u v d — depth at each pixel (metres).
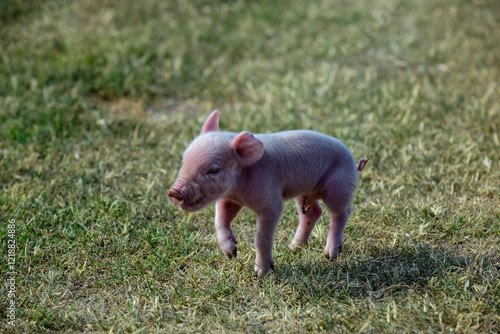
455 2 47.56
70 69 35.50
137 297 17.72
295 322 16.56
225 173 16.84
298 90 34.25
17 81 33.91
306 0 48.62
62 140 28.61
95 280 18.84
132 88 35.03
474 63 37.53
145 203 23.28
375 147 27.55
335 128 29.55
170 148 28.28
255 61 38.84
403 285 18.02
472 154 26.31
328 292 17.86
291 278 18.25
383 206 22.72
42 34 40.56
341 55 39.66
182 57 38.62
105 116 31.47
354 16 45.56
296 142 18.34
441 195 23.62
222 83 36.16
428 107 31.30
